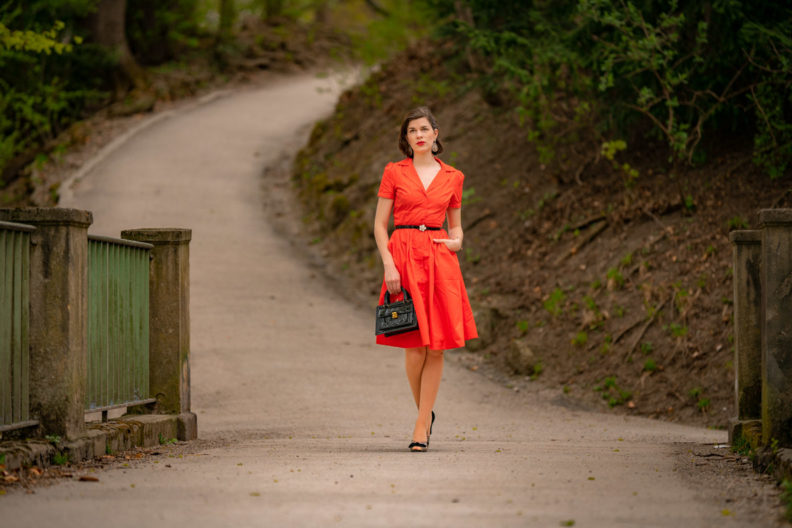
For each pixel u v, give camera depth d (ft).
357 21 236.63
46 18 128.57
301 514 15.96
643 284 62.18
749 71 64.75
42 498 17.76
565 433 42.42
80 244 25.49
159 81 161.89
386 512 16.15
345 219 96.17
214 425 45.21
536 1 75.72
